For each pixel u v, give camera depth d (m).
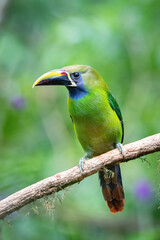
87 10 13.88
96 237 12.32
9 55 14.00
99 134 9.96
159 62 13.20
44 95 13.70
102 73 13.08
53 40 13.27
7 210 8.55
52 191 8.72
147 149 8.80
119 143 9.58
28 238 11.39
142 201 11.97
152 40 13.27
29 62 13.97
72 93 9.90
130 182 12.39
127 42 13.19
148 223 11.96
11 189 11.29
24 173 11.49
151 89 13.21
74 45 12.98
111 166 9.62
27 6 14.40
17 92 13.69
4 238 11.29
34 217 11.55
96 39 12.97
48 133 13.25
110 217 12.47
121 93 13.18
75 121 10.00
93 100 9.79
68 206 12.20
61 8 14.21
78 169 8.84
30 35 14.45
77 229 12.14
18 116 13.46
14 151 12.62
